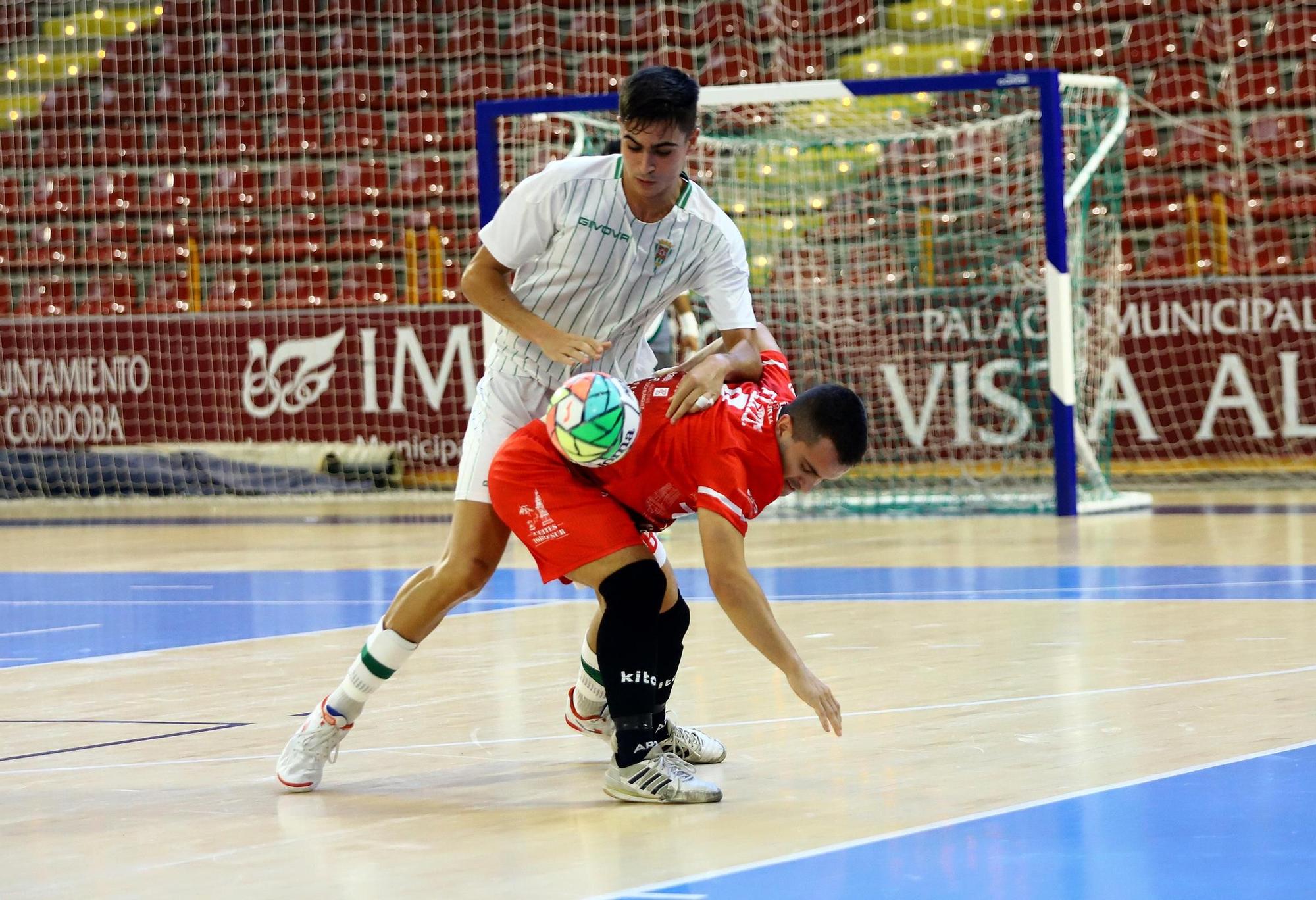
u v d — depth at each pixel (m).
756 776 11.62
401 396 47.22
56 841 10.27
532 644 19.17
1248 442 41.97
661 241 12.13
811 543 31.53
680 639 12.13
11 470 49.78
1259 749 11.85
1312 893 8.15
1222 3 49.53
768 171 45.41
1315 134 47.59
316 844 9.97
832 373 43.84
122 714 15.41
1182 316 42.25
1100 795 10.52
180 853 9.86
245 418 48.44
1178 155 48.28
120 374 49.31
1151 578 23.80
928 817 10.11
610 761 12.38
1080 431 37.75
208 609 24.16
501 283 12.19
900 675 16.02
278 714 15.12
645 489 11.43
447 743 13.35
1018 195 44.41
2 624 23.14
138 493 48.91
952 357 42.53
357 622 22.09
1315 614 19.47
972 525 33.94
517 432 11.77
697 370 11.45
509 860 9.41
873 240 45.12
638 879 8.86
